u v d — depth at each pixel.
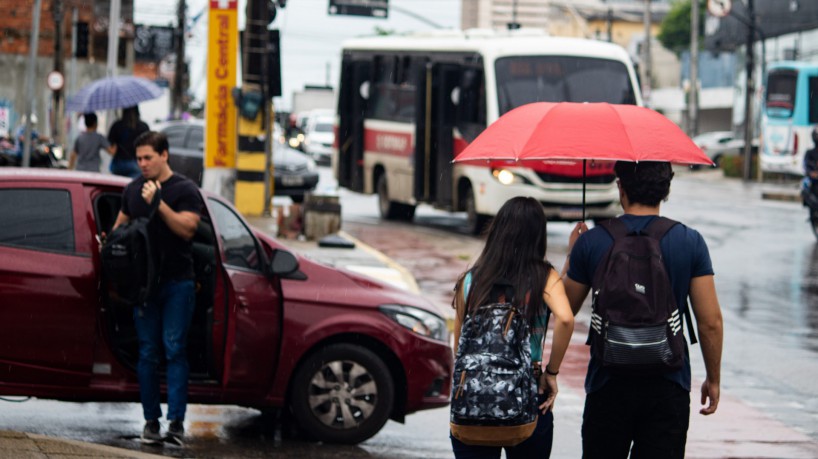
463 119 51.00
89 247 16.95
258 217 50.38
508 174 47.72
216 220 17.77
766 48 134.50
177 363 16.78
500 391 10.97
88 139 37.06
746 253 45.69
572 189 48.16
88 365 16.88
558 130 11.76
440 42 53.53
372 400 18.17
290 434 18.69
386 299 18.44
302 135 110.88
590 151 11.51
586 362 25.58
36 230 16.88
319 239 43.09
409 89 55.66
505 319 11.15
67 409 19.77
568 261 11.62
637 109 12.09
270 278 17.91
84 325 16.80
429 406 18.53
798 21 126.19
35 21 59.81
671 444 11.11
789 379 24.27
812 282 38.16
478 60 50.25
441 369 18.58
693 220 59.25
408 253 43.88
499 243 11.41
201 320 18.17
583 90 49.75
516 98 49.19
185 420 19.42
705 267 11.27
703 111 186.75
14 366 16.56
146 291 16.23
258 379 17.80
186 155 57.22
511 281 11.30
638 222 11.38
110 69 59.31
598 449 11.31
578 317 31.52
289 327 17.86
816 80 95.19
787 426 20.28
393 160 57.16
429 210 65.81
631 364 10.76
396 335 18.20
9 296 16.48
